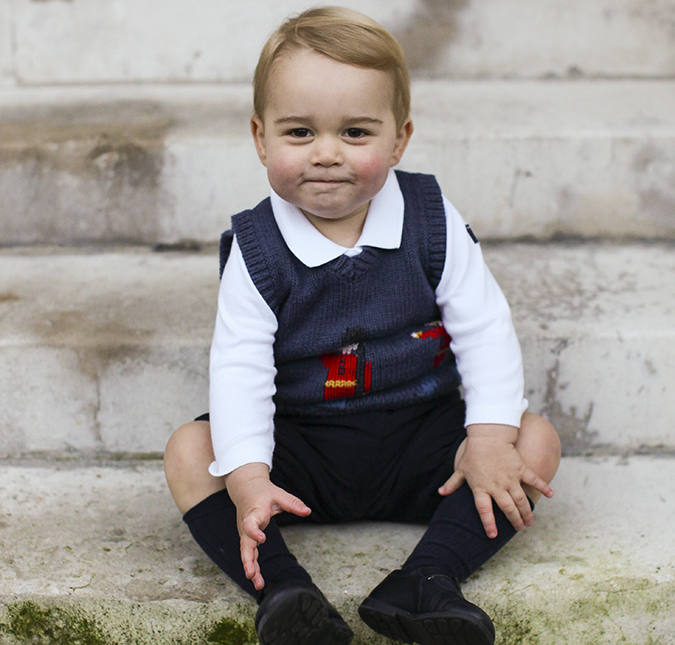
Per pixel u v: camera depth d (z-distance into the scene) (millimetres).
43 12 2389
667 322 1562
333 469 1314
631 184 1953
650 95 2252
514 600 1192
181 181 1938
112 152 1914
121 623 1196
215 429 1210
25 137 1928
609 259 1872
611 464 1550
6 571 1241
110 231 1982
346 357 1295
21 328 1564
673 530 1336
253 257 1252
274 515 1238
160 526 1367
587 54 2439
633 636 1231
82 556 1281
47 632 1211
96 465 1571
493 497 1196
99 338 1534
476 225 1980
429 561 1153
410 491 1320
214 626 1186
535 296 1677
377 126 1146
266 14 2402
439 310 1367
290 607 1031
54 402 1561
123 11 2396
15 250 1970
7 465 1561
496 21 2408
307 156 1143
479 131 1931
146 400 1562
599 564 1248
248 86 2432
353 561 1257
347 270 1242
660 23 2404
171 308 1654
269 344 1259
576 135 1913
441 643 1059
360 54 1122
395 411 1334
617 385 1558
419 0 2377
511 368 1267
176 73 2453
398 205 1283
